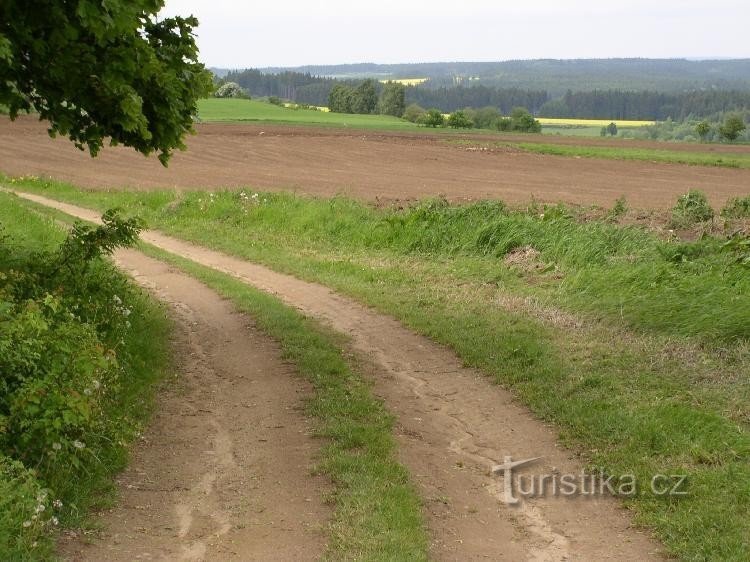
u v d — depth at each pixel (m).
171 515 6.40
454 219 19.34
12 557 5.09
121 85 9.43
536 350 10.99
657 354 10.62
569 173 44.50
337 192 31.75
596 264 15.52
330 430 8.20
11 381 6.70
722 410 8.80
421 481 7.34
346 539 5.98
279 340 11.70
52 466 6.35
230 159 47.97
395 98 140.00
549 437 8.61
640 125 182.12
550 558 6.15
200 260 18.38
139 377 9.50
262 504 6.64
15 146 48.97
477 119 122.81
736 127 84.94
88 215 24.45
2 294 7.61
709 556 6.11
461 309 13.40
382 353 11.49
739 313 10.94
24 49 9.59
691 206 22.30
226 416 8.75
